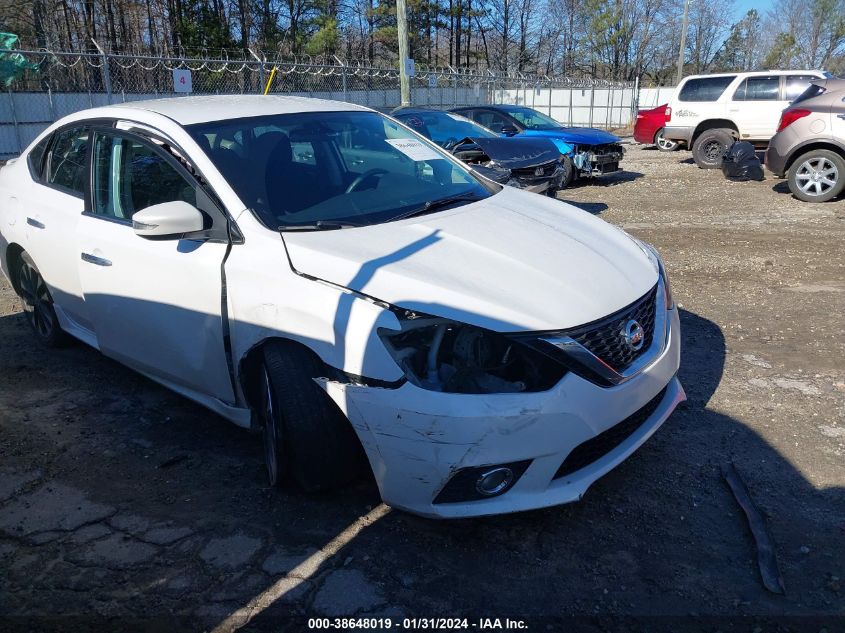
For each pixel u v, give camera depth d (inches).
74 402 170.2
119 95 748.0
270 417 125.0
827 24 2245.3
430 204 145.4
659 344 125.0
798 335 197.2
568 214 154.7
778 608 100.0
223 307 127.6
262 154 144.5
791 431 145.8
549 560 111.3
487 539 116.5
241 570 111.3
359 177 151.4
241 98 173.8
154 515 126.0
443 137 396.5
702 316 215.8
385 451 108.3
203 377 138.3
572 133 503.2
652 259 141.6
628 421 118.6
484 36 2148.1
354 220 134.1
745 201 425.1
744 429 147.4
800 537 113.9
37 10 1149.7
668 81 2207.2
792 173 415.2
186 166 140.7
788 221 359.6
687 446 141.8
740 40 2388.0
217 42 1259.8
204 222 132.3
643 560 110.7
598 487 129.6
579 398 107.3
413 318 107.9
